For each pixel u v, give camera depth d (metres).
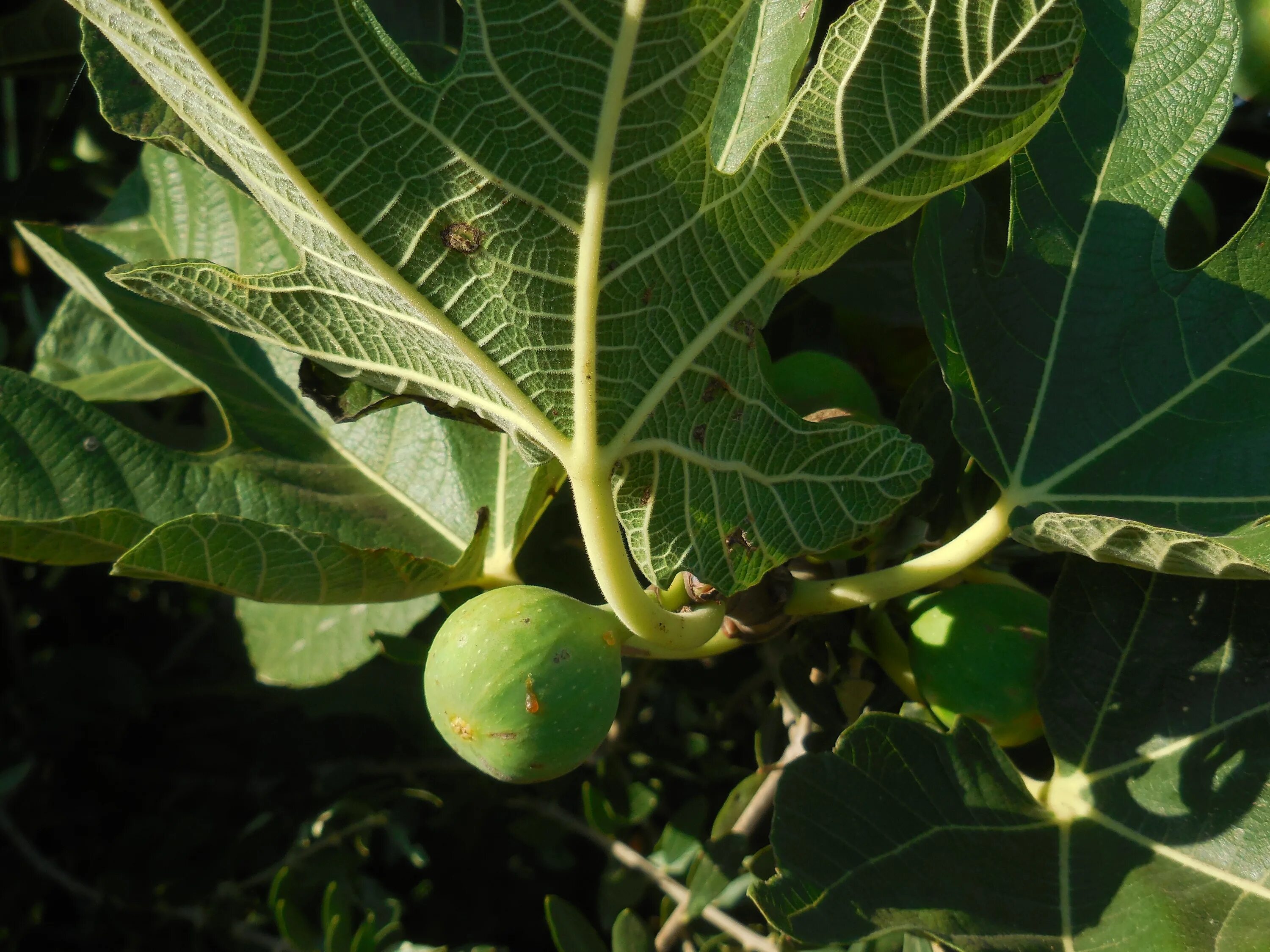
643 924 0.43
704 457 0.28
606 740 0.49
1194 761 0.34
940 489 0.38
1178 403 0.35
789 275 0.28
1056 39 0.25
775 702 0.43
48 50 0.59
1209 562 0.30
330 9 0.23
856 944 0.38
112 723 0.60
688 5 0.23
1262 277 0.35
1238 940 0.32
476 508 0.42
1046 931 0.33
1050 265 0.36
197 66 0.23
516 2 0.23
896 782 0.34
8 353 0.71
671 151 0.25
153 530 0.30
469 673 0.28
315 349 0.29
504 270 0.26
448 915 0.55
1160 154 0.35
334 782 0.52
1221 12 0.34
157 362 0.51
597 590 0.46
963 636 0.36
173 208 0.47
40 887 0.59
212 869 0.53
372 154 0.24
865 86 0.26
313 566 0.32
